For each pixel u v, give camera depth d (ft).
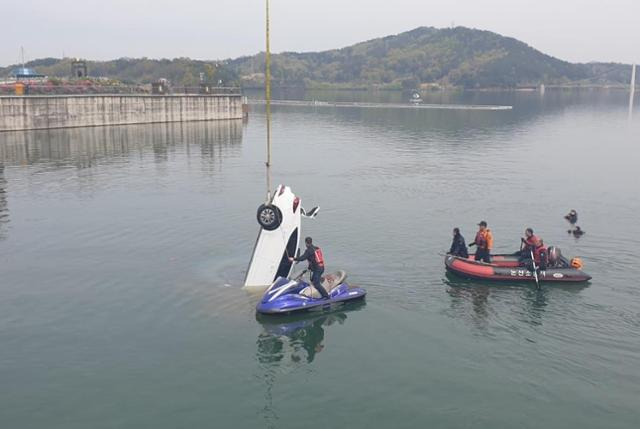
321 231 78.54
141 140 192.95
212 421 34.65
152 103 254.06
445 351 43.70
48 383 38.65
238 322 48.85
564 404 36.45
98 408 35.83
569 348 43.93
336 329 47.80
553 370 40.65
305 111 397.60
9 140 182.60
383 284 57.98
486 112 393.09
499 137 219.20
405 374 40.32
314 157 159.94
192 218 85.15
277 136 220.23
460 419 34.86
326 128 259.60
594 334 46.34
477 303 53.01
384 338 46.09
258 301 53.31
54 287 56.34
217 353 43.39
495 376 39.91
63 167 134.41
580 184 116.88
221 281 58.18
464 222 84.23
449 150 176.96
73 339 45.21
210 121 279.90
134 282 57.77
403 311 51.39
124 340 45.16
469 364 41.65
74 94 232.73
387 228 80.23
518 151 174.09
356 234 76.89
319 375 40.29
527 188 112.06
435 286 57.36
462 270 59.62
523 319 49.39
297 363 41.98
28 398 36.86
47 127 217.56
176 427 34.01
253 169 136.46
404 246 71.20
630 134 237.04
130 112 246.47
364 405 36.45
